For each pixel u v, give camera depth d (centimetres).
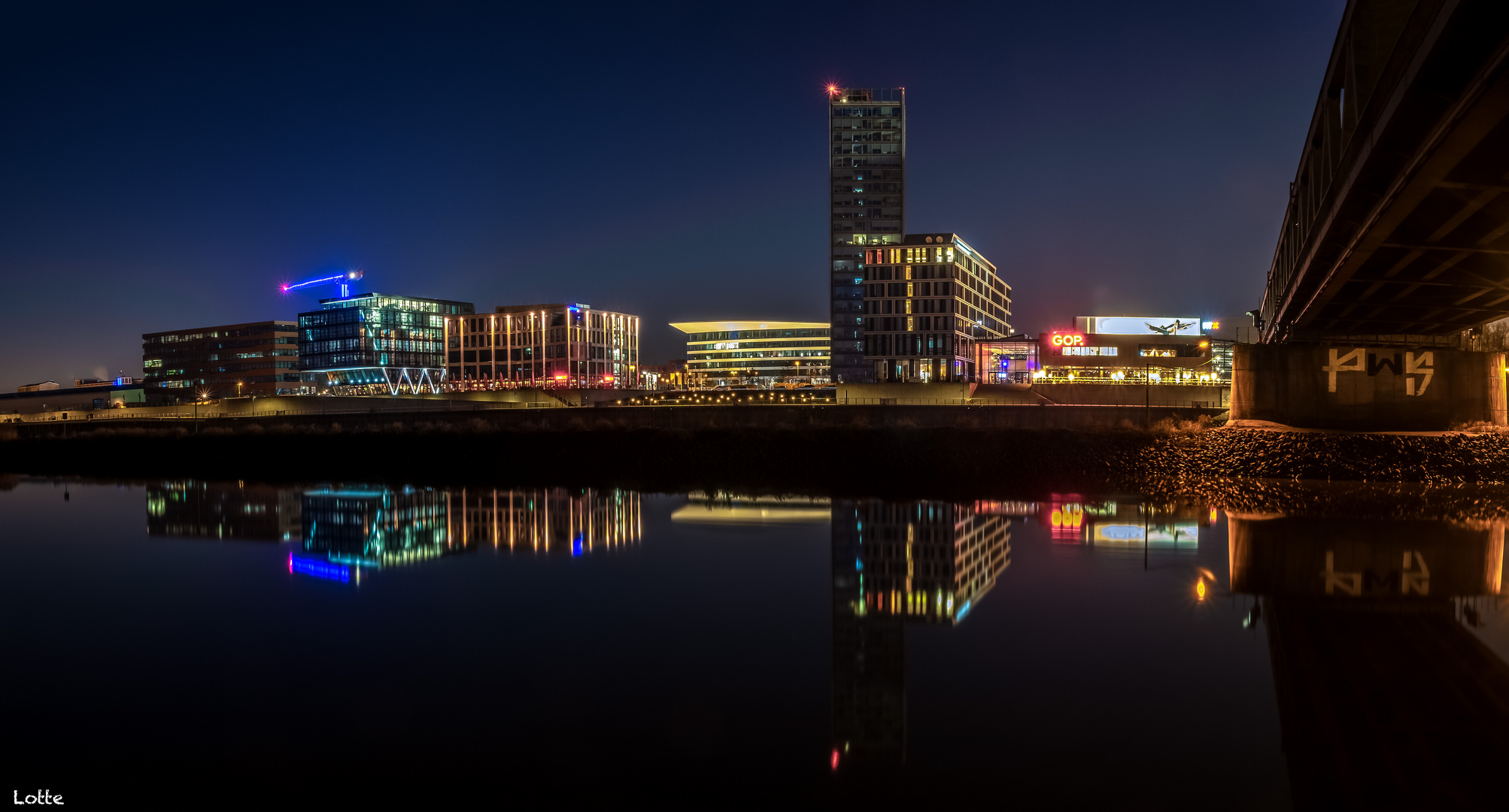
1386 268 4719
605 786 1275
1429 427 6081
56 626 2152
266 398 12438
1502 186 3086
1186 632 2023
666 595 2448
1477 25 2128
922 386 11350
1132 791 1246
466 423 7956
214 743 1435
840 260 18850
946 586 2538
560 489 5488
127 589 2575
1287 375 6209
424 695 1644
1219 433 5781
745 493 5134
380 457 6806
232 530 3794
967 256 17275
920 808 1198
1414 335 7625
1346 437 5534
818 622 2150
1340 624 2081
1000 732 1457
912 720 1498
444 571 2816
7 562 3014
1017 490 5100
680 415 7569
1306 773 1298
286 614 2255
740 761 1354
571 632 2070
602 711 1557
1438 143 2705
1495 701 1573
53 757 1380
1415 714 1530
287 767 1339
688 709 1566
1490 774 1289
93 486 6044
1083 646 1925
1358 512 4041
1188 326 13712
